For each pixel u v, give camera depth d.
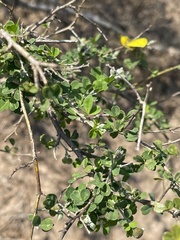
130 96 2.45
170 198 2.48
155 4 2.54
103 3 2.50
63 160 1.37
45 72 1.27
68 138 1.31
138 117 2.02
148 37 2.54
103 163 1.15
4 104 1.18
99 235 2.43
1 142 2.43
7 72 1.19
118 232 2.45
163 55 2.54
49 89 0.92
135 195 1.21
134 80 2.46
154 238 2.48
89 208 1.11
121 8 2.52
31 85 1.12
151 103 2.11
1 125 2.44
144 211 1.19
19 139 2.44
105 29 2.49
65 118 1.42
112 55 1.87
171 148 1.21
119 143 2.48
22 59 1.15
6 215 2.39
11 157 2.44
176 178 1.21
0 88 1.18
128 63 2.00
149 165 1.19
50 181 2.44
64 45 2.38
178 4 2.55
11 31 1.20
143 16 2.54
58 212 1.17
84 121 1.22
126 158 2.45
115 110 1.21
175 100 2.56
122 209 1.20
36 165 1.19
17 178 2.44
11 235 2.37
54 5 2.48
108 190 1.12
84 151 1.33
